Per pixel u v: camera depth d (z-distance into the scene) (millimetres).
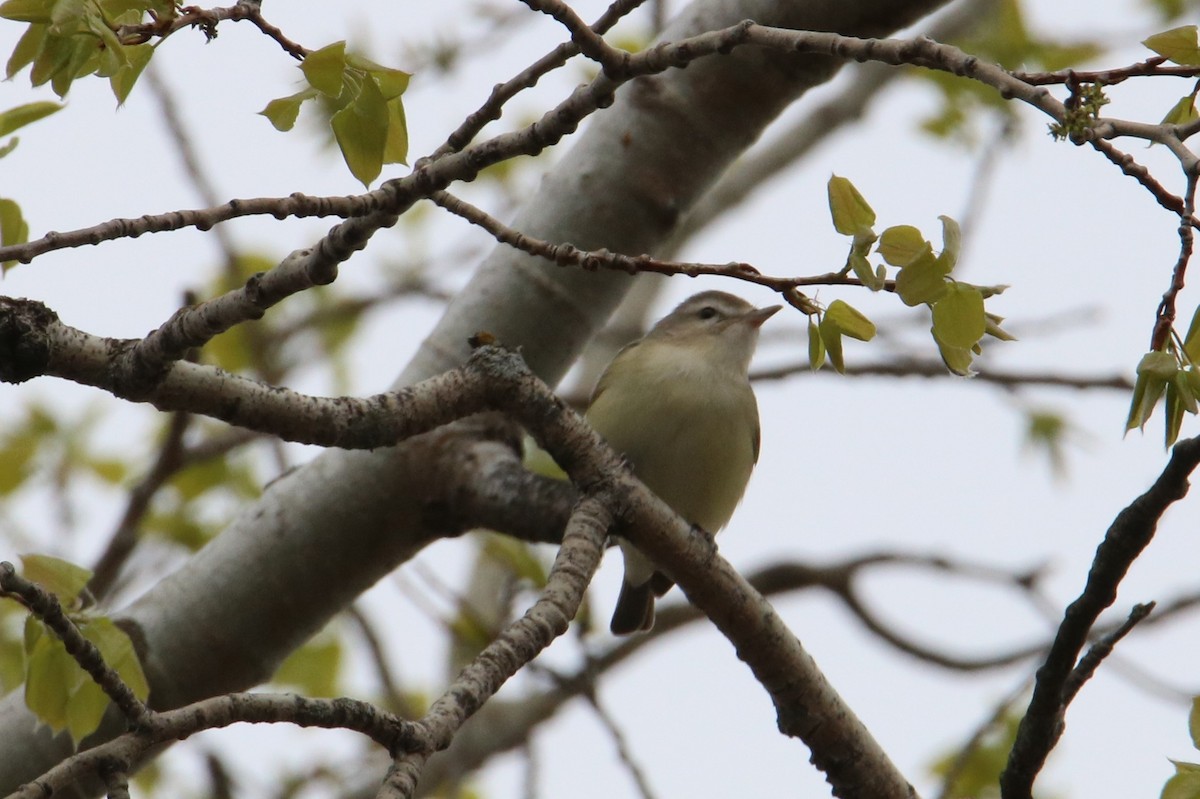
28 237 8164
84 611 7645
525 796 13844
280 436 7273
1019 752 7531
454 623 14039
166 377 6867
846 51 6227
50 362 6602
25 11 6176
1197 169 5551
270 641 9914
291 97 6324
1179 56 5992
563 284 10336
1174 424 6062
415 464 9930
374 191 6734
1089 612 6984
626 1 7000
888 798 8422
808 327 6801
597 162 10414
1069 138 5719
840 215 6371
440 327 10438
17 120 7586
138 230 6270
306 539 9898
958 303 6266
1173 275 5852
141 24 6488
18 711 9211
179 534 14258
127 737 5805
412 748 6027
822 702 8305
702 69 10242
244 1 6629
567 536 7777
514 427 10211
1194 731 6602
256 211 6508
